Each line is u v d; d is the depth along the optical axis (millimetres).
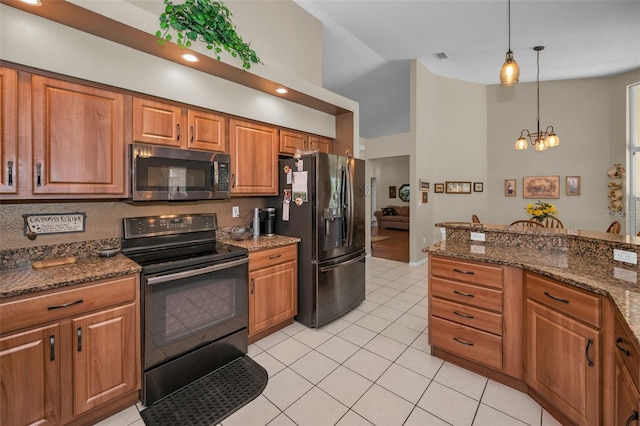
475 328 2002
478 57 4699
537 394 1729
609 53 4328
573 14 3387
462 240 2631
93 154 1783
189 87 2256
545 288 1631
